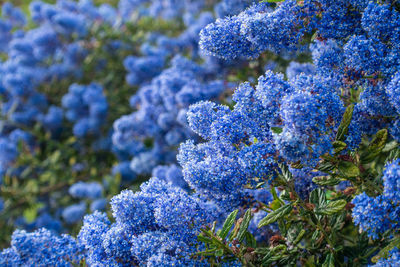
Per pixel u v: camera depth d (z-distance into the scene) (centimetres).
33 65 163
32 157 145
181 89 102
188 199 74
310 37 78
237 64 90
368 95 76
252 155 72
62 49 164
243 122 73
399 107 73
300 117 69
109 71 166
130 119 122
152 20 179
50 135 157
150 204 74
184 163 76
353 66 75
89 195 128
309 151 71
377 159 85
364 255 78
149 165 117
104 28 165
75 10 168
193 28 129
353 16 76
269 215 73
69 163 150
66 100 151
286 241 77
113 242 73
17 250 78
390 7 75
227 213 78
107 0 206
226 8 82
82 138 155
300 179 78
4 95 158
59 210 141
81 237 77
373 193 76
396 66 74
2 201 134
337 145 71
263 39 75
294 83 73
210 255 74
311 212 75
